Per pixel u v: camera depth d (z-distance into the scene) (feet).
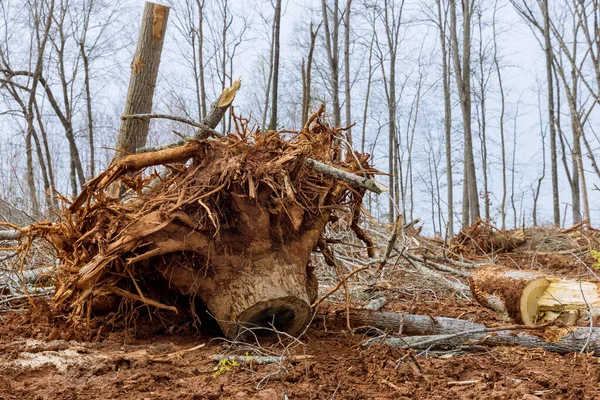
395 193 49.62
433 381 11.82
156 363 12.89
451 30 57.31
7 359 13.02
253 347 13.89
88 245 15.23
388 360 12.91
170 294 15.74
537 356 13.84
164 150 15.14
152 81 24.34
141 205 15.28
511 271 17.57
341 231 28.30
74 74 53.72
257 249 14.69
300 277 15.08
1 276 21.11
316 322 16.96
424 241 34.47
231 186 14.61
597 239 36.40
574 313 16.76
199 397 10.74
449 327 15.56
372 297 21.08
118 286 15.28
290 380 11.87
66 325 15.62
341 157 18.22
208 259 14.37
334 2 53.06
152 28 24.11
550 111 58.44
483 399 10.79
